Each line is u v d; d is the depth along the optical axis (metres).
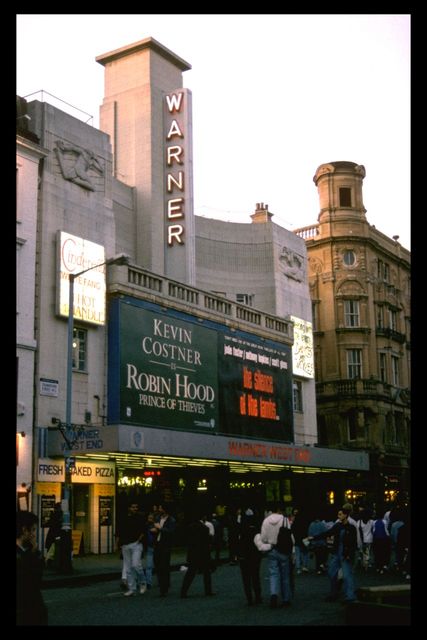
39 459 26.36
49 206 28.81
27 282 27.11
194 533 16.12
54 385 27.64
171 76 39.69
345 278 54.22
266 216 50.75
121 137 37.91
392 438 54.69
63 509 21.94
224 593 16.62
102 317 29.95
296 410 44.50
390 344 56.31
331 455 40.00
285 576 14.27
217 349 36.12
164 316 32.84
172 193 37.00
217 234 43.88
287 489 42.22
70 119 30.52
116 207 35.34
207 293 36.22
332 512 38.62
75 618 12.83
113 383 29.86
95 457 28.64
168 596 16.12
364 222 55.34
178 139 37.31
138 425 30.38
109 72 39.16
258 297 44.25
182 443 29.20
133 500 31.16
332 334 53.47
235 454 32.31
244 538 14.72
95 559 26.19
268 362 40.56
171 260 36.25
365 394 52.25
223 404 35.88
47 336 27.77
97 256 30.33
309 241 55.22
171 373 32.69
